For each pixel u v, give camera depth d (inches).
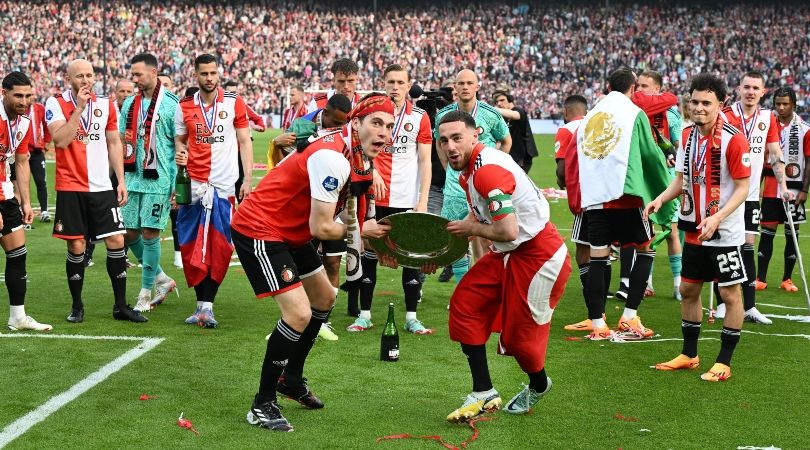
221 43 1815.9
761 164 325.1
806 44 1886.1
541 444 191.0
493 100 398.0
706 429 202.2
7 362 249.6
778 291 387.5
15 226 282.8
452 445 189.3
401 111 303.0
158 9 1825.8
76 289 301.7
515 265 198.5
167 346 271.7
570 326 305.1
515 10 1984.5
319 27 1900.8
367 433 196.4
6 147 277.4
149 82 322.0
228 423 201.9
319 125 291.9
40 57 1691.7
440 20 1959.9
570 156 301.9
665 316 329.7
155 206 319.9
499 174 190.9
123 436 191.6
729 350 245.6
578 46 1926.7
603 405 219.5
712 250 244.1
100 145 300.8
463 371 248.4
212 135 307.7
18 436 190.4
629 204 288.5
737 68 1862.7
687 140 247.4
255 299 350.9
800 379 244.5
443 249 208.5
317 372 245.6
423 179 302.4
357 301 320.8
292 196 198.1
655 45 1921.8
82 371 241.8
